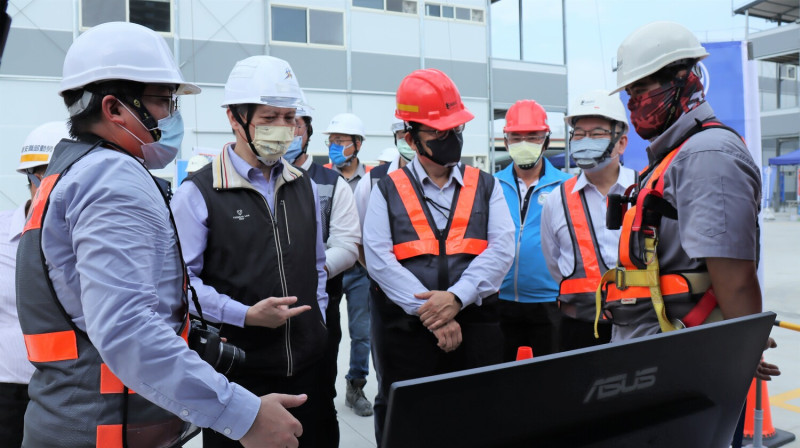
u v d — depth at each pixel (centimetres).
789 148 3253
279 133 214
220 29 1555
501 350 262
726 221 148
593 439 80
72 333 134
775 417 387
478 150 1961
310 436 227
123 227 128
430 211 259
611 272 185
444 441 68
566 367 74
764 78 3075
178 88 158
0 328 215
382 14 1767
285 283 217
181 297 148
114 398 135
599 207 292
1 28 110
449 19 1872
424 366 254
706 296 163
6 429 215
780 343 554
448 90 251
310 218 231
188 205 212
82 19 1427
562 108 2117
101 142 142
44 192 136
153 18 1486
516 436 74
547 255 312
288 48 1644
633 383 81
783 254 1249
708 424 93
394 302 255
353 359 418
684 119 169
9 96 1381
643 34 172
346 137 465
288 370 216
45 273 133
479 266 251
